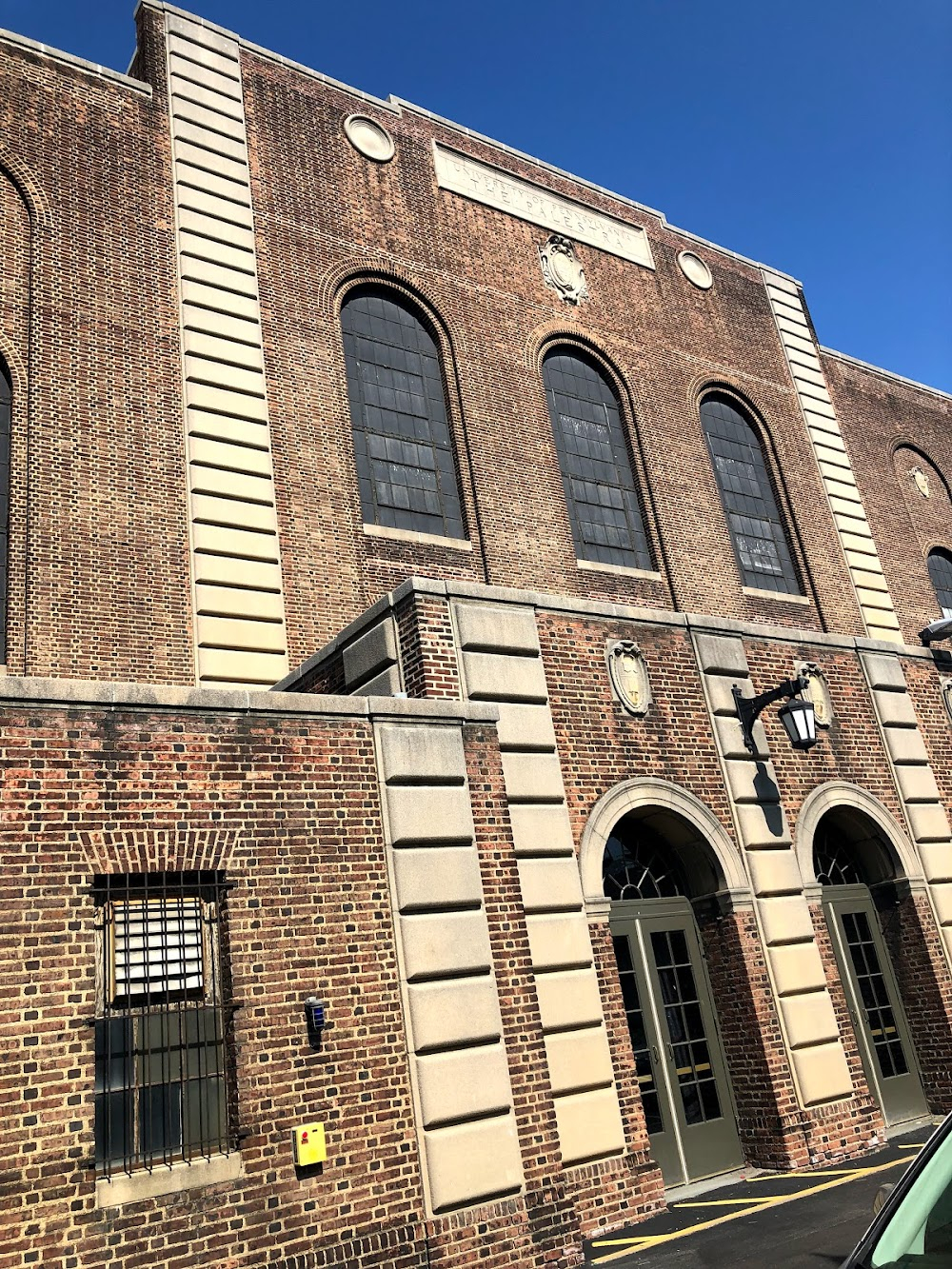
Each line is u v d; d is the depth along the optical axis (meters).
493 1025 8.66
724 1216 9.06
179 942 7.61
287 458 14.20
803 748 12.75
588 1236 8.98
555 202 19.91
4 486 12.32
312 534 14.00
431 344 17.19
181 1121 7.16
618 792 11.05
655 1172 9.70
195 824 7.84
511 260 18.55
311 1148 7.39
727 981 11.45
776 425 21.73
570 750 10.86
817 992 11.80
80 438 12.60
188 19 15.99
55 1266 6.31
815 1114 11.10
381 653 10.54
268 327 14.86
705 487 19.55
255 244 15.27
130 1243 6.58
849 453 23.69
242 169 15.51
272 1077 7.48
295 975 7.86
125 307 13.59
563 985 9.76
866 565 21.81
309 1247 7.19
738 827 11.99
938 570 24.64
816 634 14.28
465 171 18.62
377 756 9.00
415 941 8.49
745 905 11.64
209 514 13.06
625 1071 9.93
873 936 13.72
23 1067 6.58
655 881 11.73
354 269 16.30
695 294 21.56
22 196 13.45
